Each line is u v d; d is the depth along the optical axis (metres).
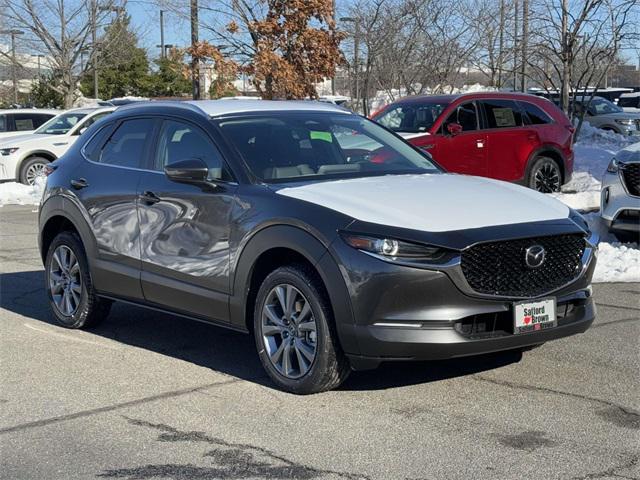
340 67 21.97
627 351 6.58
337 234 5.38
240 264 5.96
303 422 5.23
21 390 5.96
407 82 21.77
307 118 6.92
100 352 6.89
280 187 5.98
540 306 5.44
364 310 5.25
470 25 23.11
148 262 6.71
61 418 5.41
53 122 20.72
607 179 10.45
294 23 18.78
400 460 4.64
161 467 4.64
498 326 5.40
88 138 7.64
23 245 12.31
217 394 5.80
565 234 5.56
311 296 5.50
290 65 18.83
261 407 5.52
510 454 4.70
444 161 13.81
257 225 5.81
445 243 5.20
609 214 10.32
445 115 14.00
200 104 6.91
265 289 5.81
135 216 6.81
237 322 6.08
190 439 5.02
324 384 5.60
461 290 5.22
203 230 6.24
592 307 5.88
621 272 9.25
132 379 6.17
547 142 14.87
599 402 5.50
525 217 5.58
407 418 5.27
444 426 5.12
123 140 7.27
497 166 14.36
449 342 5.19
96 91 38.12
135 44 35.25
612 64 22.69
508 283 5.38
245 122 6.63
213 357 6.71
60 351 6.93
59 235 7.66
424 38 21.66
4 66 42.16
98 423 5.31
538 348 6.68
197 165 6.13
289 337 5.73
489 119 14.41
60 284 7.68
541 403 5.49
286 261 5.84
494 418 5.24
